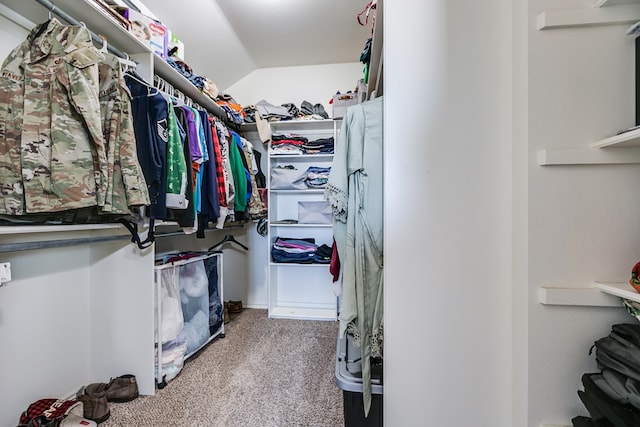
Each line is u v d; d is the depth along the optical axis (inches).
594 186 29.1
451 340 33.6
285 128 111.2
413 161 34.1
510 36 32.6
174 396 58.2
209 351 78.4
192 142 64.2
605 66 28.8
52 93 40.9
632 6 28.0
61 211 42.9
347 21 86.4
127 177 47.4
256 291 118.2
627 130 28.3
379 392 37.3
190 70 77.2
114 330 60.2
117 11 55.9
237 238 118.3
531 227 29.7
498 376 33.0
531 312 29.7
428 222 33.9
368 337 38.1
